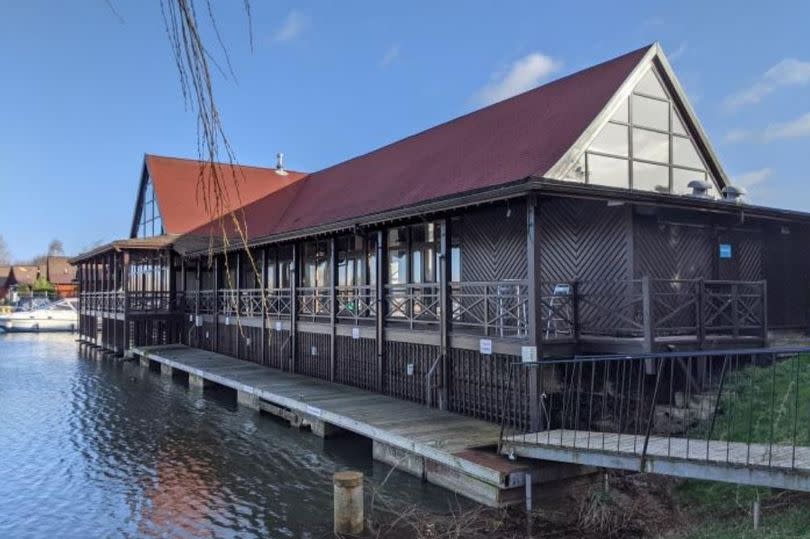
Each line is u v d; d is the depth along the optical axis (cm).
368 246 1545
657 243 1066
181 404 1603
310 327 1602
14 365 2431
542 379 917
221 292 2230
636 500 740
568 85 1405
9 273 7100
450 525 725
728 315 1134
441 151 1588
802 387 884
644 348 876
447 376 1105
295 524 794
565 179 1111
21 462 1110
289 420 1291
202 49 211
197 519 827
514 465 755
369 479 916
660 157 1258
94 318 3159
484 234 1223
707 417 882
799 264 1370
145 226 3070
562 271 1105
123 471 1048
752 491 686
